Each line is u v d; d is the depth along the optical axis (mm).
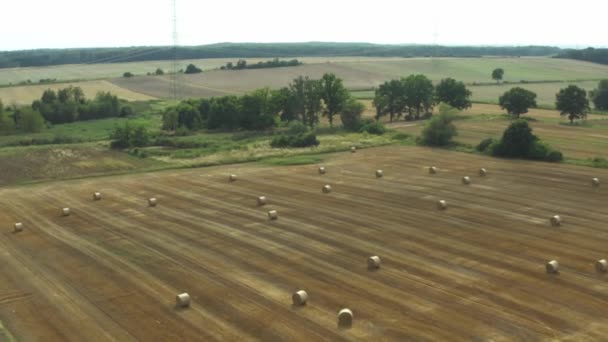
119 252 30281
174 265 28031
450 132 64375
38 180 51094
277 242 31188
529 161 53875
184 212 38156
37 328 21625
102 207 40219
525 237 31109
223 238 32156
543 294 23500
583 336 19938
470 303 22750
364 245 30297
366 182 46125
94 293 24844
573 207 37094
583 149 60438
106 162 59344
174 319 22062
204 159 59438
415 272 26266
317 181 47031
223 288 24953
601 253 28391
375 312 22141
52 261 29219
